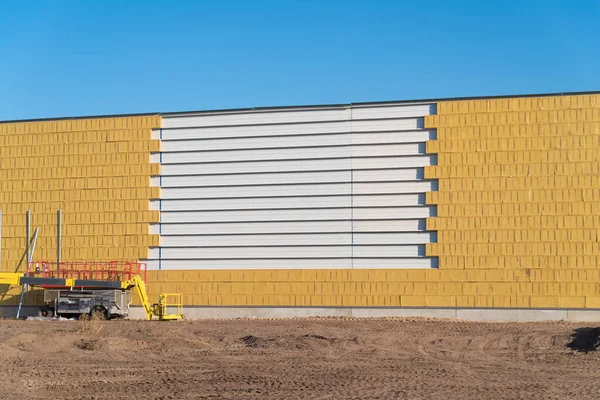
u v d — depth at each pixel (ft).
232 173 129.59
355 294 123.24
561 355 81.87
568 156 118.01
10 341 86.33
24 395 58.44
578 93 118.73
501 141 120.16
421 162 123.03
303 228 126.11
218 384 62.90
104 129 134.82
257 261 127.24
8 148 138.10
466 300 118.83
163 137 132.77
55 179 135.95
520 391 59.62
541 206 118.01
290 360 77.00
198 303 128.26
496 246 118.73
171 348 85.25
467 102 122.11
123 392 59.67
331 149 126.41
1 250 136.67
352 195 124.88
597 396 57.52
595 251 115.85
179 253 130.21
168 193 131.54
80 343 86.84
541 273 117.08
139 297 130.93
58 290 127.95
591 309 115.24
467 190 120.47
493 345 88.69
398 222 122.93
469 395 57.77
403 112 124.57
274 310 125.80
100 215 133.39
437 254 120.57
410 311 121.08
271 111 129.39
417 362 76.13
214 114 131.44
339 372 69.26
